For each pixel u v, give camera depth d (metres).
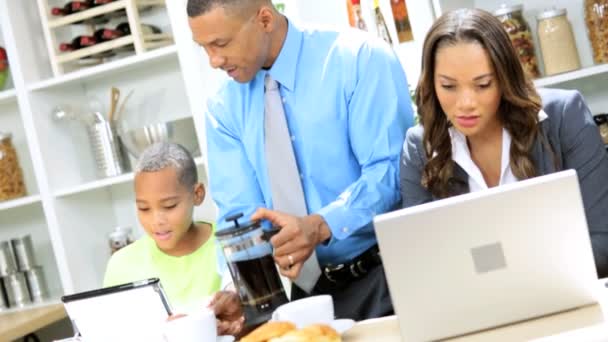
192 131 3.61
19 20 3.78
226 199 2.58
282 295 2.09
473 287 1.68
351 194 2.34
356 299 2.44
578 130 2.03
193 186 2.59
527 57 3.20
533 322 1.68
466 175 2.14
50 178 3.77
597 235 1.97
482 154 2.13
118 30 3.73
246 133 2.50
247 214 2.53
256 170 2.51
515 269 1.67
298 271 2.22
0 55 3.96
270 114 2.46
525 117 2.02
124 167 3.83
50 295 4.00
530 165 2.04
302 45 2.45
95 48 3.70
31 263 3.92
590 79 3.33
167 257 2.62
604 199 1.99
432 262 1.68
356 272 2.43
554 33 3.17
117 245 3.79
